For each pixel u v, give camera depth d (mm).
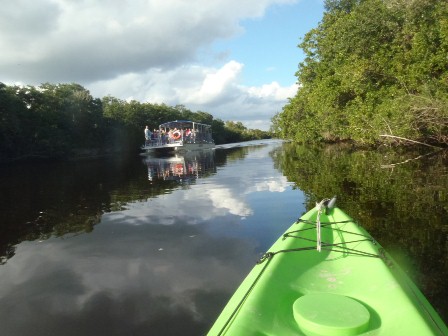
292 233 4164
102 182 13047
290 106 33656
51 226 6863
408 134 14320
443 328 2453
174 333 3215
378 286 3018
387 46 17141
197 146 37062
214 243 5438
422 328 2344
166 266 4652
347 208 6832
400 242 4957
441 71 14406
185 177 13484
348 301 2703
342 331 2416
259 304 2713
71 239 5969
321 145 27562
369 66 16422
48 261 5027
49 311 3666
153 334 3213
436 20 14914
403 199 7312
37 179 15219
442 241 4930
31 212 8148
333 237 4227
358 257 3602
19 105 33688
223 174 13766
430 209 6484
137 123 53188
